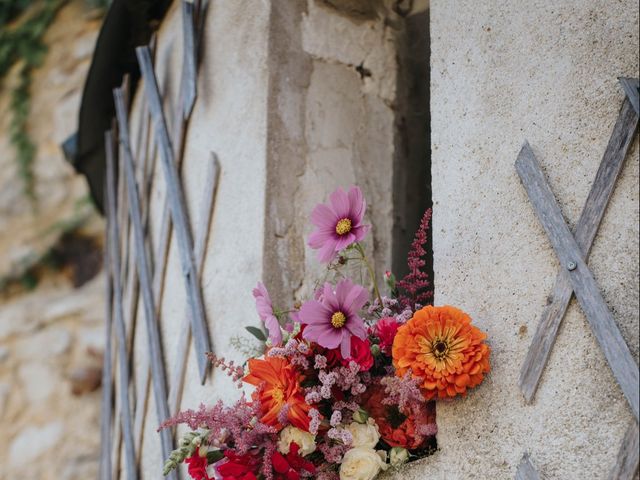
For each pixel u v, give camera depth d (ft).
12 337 19.24
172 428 9.64
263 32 9.69
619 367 6.10
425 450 7.27
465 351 6.75
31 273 20.03
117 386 12.14
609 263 6.35
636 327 6.11
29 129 21.08
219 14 10.46
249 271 9.00
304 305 7.20
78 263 20.04
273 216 9.07
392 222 9.89
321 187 9.46
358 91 10.07
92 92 13.03
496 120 7.37
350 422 7.24
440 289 7.43
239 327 8.94
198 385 9.33
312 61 9.85
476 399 6.92
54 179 20.70
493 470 6.68
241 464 7.09
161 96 11.41
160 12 11.96
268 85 9.46
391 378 6.83
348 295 7.18
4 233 20.45
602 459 6.13
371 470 7.02
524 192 7.04
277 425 7.14
